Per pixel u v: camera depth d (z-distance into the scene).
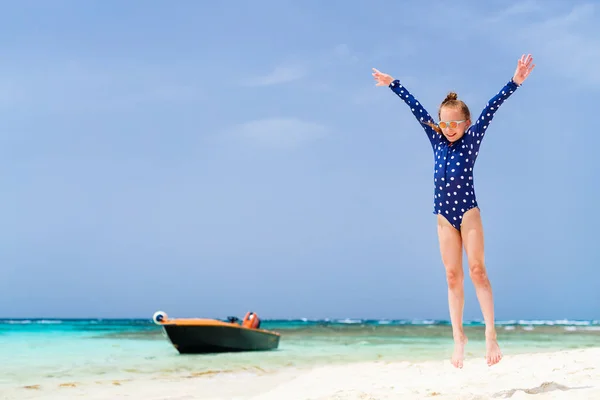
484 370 7.85
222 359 14.52
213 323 15.59
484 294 4.88
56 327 52.53
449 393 5.52
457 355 4.93
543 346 19.34
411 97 5.35
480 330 38.84
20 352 17.23
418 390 6.00
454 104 4.92
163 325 15.15
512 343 21.72
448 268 5.04
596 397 4.50
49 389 8.92
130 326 58.62
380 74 5.48
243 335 16.20
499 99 4.88
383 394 5.71
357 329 47.88
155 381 9.94
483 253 4.91
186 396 7.82
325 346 20.34
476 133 4.92
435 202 5.13
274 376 10.64
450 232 5.02
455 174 4.92
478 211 4.94
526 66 4.76
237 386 9.05
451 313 5.04
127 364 13.34
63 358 14.98
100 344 21.59
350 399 5.54
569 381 5.60
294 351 17.06
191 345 15.47
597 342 22.66
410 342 23.70
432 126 5.19
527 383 5.83
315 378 8.47
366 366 10.00
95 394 8.27
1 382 9.97
